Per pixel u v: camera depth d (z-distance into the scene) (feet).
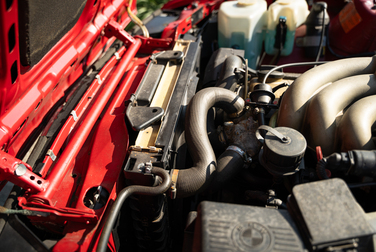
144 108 5.97
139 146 5.34
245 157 5.94
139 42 8.45
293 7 10.10
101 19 7.44
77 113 6.08
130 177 4.96
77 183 5.40
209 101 6.15
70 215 4.45
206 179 5.33
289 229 3.62
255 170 6.50
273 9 10.20
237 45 10.48
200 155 5.50
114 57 7.86
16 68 4.50
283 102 5.89
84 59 8.12
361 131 4.85
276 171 4.89
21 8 4.10
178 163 6.21
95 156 5.49
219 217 3.72
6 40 3.90
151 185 5.00
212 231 3.57
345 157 4.41
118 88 7.46
